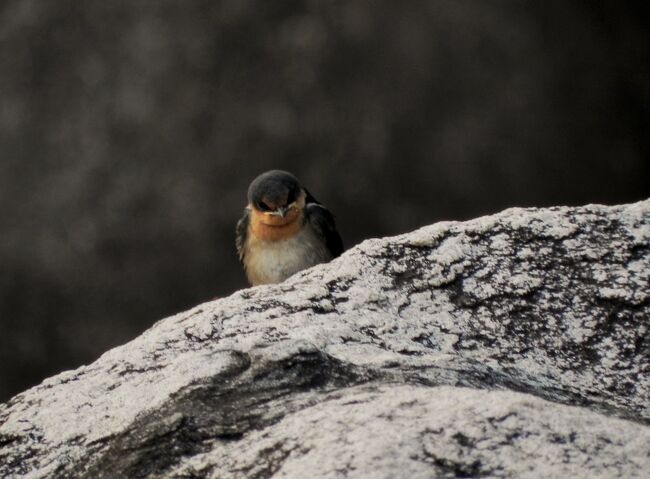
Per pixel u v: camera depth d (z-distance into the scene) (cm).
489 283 577
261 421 500
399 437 445
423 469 432
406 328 575
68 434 550
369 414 463
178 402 536
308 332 574
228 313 575
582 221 579
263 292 577
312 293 577
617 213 579
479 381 562
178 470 487
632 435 454
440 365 571
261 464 461
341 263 578
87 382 573
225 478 465
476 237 578
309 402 505
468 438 444
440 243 578
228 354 562
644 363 574
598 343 575
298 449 458
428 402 470
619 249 578
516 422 452
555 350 575
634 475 433
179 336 575
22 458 545
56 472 532
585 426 454
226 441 495
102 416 554
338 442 451
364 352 573
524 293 576
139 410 546
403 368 562
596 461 438
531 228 579
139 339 575
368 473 430
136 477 498
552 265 577
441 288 577
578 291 576
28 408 572
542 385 573
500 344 575
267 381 537
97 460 525
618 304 576
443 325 575
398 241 579
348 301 576
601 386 573
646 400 573
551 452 441
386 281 577
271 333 574
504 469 433
